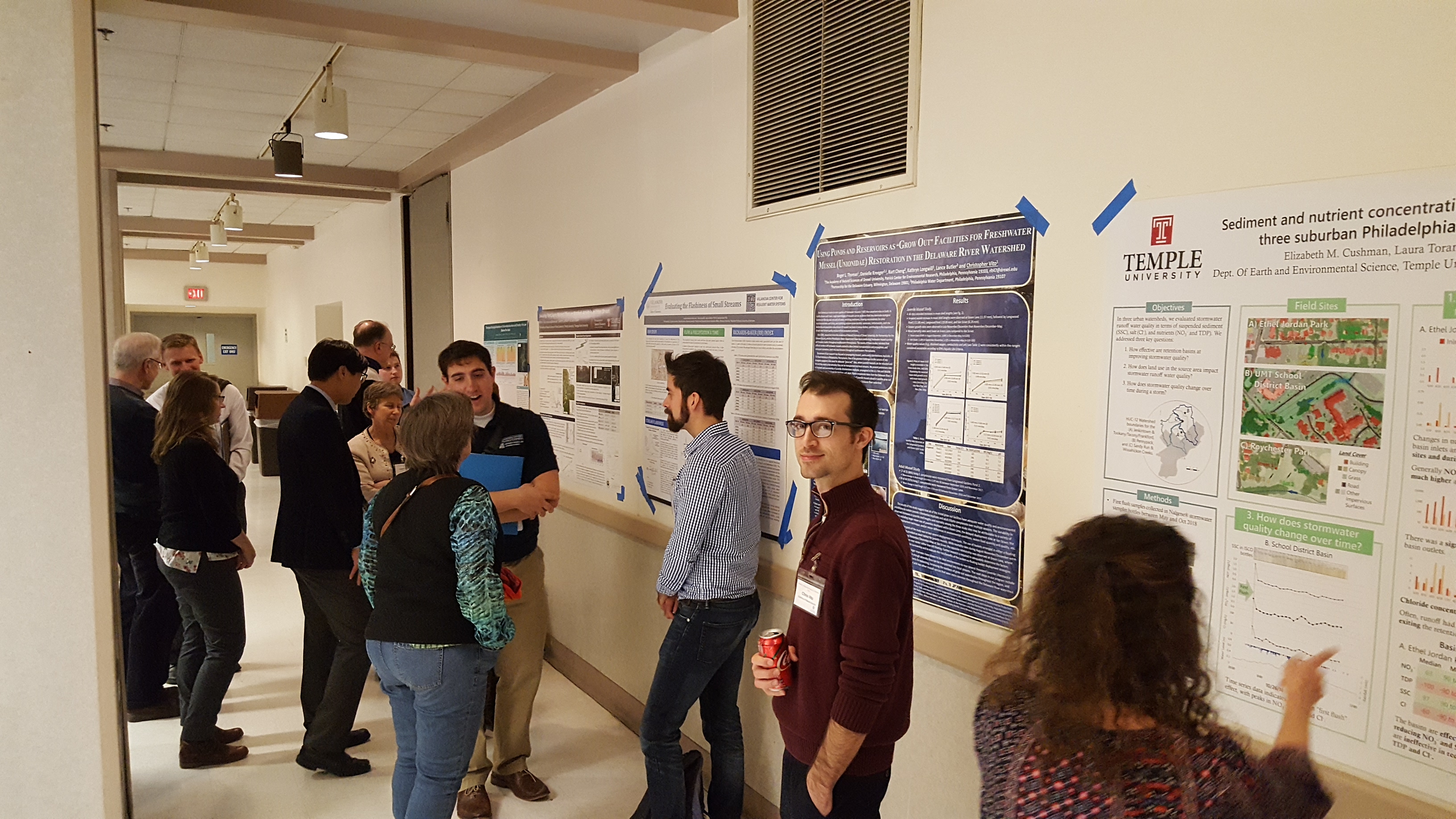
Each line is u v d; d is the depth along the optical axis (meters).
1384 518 1.21
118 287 5.59
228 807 2.74
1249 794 0.86
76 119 1.73
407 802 2.24
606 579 3.56
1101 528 0.95
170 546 2.86
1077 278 1.64
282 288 12.07
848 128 2.23
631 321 3.31
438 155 5.21
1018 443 1.78
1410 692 1.19
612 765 3.07
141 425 3.31
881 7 2.12
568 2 2.51
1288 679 1.25
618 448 3.45
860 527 1.54
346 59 3.49
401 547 2.07
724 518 2.30
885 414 2.13
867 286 2.18
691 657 2.32
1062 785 0.85
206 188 6.34
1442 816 1.15
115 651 1.90
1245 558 1.38
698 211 2.87
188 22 2.74
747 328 2.64
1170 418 1.48
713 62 2.77
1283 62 1.31
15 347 1.70
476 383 2.79
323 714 2.92
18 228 1.69
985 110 1.84
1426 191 1.15
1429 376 1.16
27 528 1.73
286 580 5.48
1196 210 1.44
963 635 1.91
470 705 2.12
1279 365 1.33
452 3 2.77
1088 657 0.86
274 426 9.33
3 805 1.75
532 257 4.22
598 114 3.51
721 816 2.51
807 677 1.60
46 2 1.70
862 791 1.56
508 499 2.62
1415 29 1.16
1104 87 1.59
